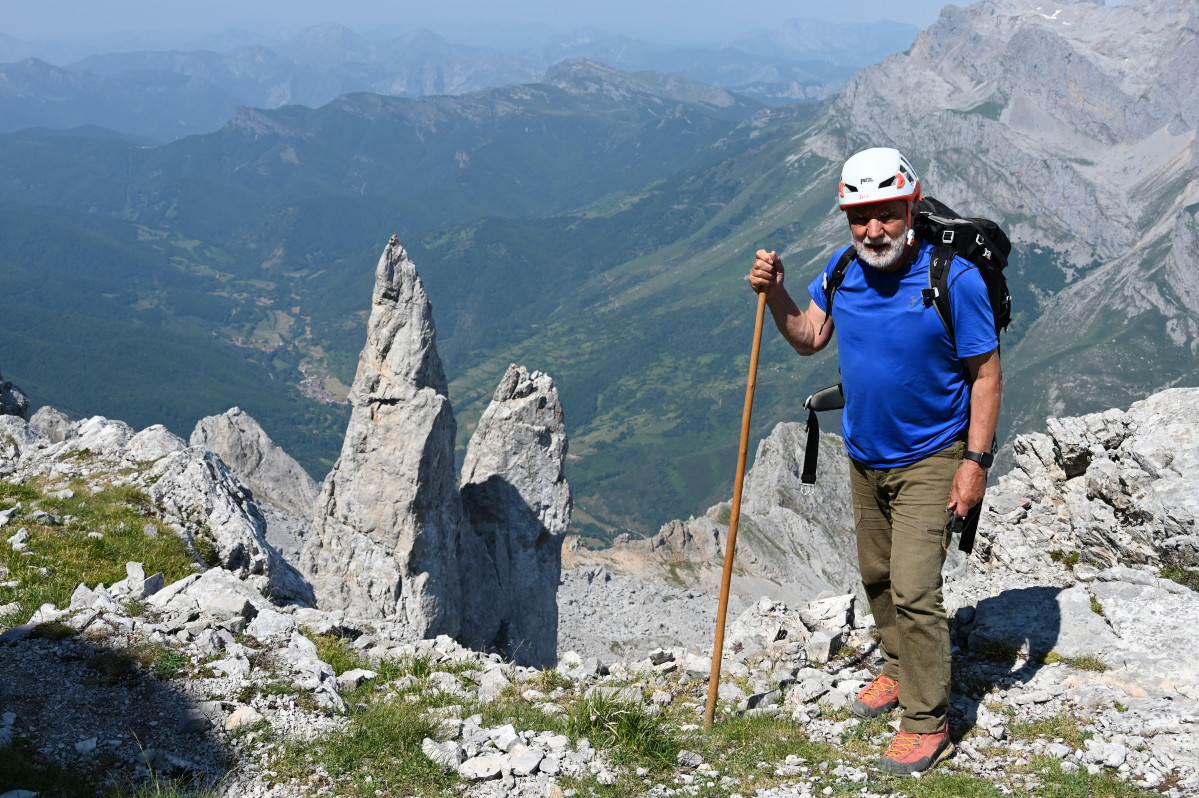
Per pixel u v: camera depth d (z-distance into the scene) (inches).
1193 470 399.9
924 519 275.1
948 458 273.9
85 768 258.8
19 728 272.4
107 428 733.9
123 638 335.3
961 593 424.8
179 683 312.2
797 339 300.5
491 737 293.4
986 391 261.4
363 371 1416.1
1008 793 252.1
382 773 267.0
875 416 279.0
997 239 260.7
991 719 298.5
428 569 1440.7
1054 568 453.1
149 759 264.4
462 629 1606.8
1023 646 352.5
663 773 275.3
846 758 284.2
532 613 1727.4
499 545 1706.4
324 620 440.8
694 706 342.6
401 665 392.2
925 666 276.4
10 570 473.1
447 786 260.8
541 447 1743.4
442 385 1475.1
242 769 266.8
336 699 317.7
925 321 260.7
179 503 608.7
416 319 1397.6
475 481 1717.5
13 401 1207.6
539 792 258.4
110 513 585.9
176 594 401.1
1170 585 358.6
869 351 272.7
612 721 300.8
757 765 279.9
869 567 313.7
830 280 284.0
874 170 250.8
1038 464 503.2
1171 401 452.8
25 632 331.0
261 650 351.9
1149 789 245.6
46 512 575.5
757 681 366.3
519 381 1763.0
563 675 385.7
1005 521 498.0
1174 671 313.9
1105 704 300.7
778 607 432.5
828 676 360.5
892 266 262.4
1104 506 436.8
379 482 1411.2
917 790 255.8
